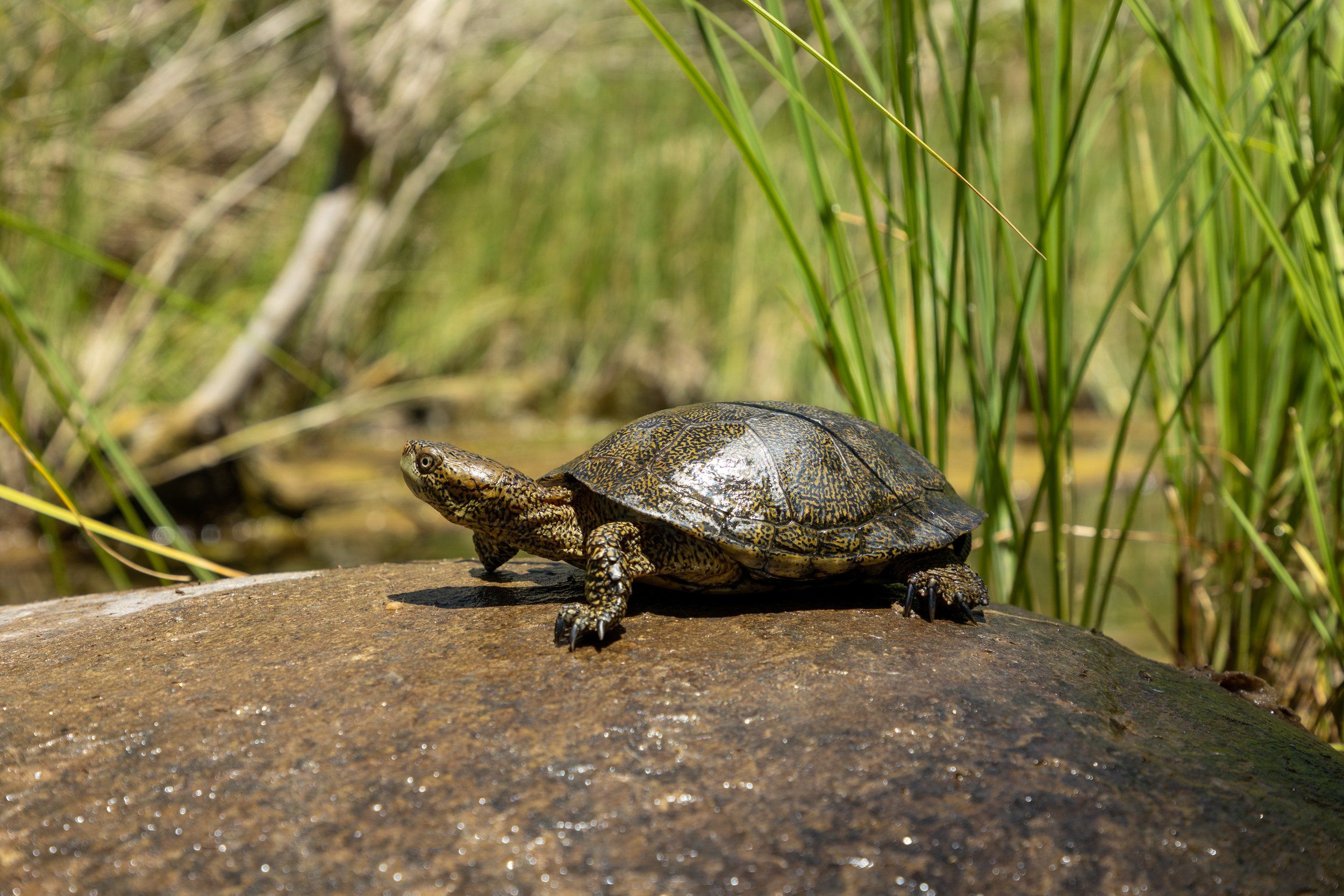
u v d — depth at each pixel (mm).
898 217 3477
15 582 6066
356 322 12148
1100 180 12414
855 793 1970
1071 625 3061
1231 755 2271
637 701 2229
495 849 1839
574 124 13500
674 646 2531
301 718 2189
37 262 6965
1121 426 3480
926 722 2178
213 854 1840
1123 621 5410
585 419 12719
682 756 2061
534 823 1889
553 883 1776
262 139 11914
